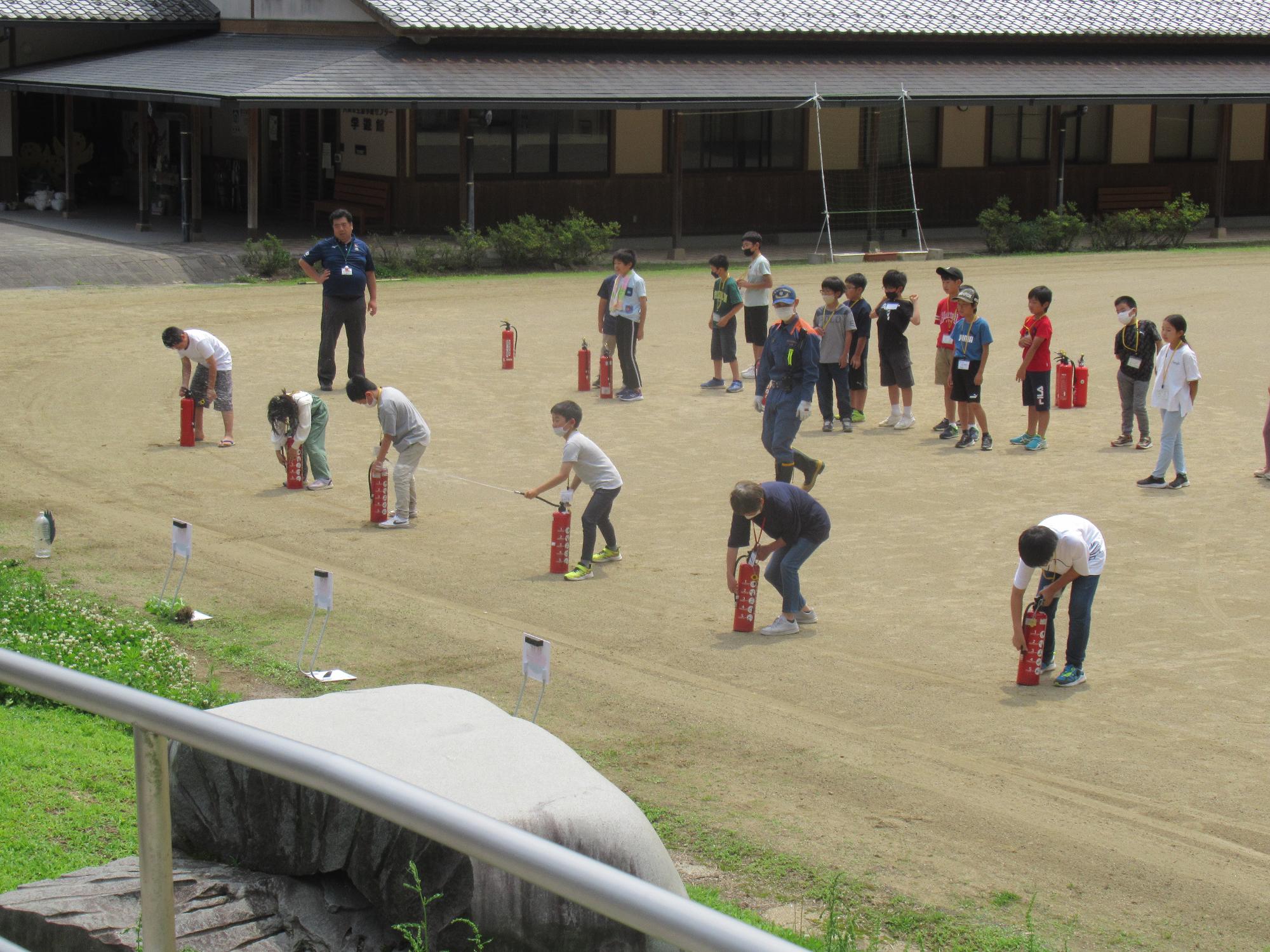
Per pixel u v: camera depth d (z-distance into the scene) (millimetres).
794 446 16594
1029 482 15047
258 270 29531
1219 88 39094
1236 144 43094
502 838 2438
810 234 38594
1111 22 40938
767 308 19953
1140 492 14656
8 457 15531
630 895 2250
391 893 4656
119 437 16562
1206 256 36812
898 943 6121
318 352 21141
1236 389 20109
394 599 11188
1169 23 41469
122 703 3004
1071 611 9375
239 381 19734
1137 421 16719
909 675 9656
